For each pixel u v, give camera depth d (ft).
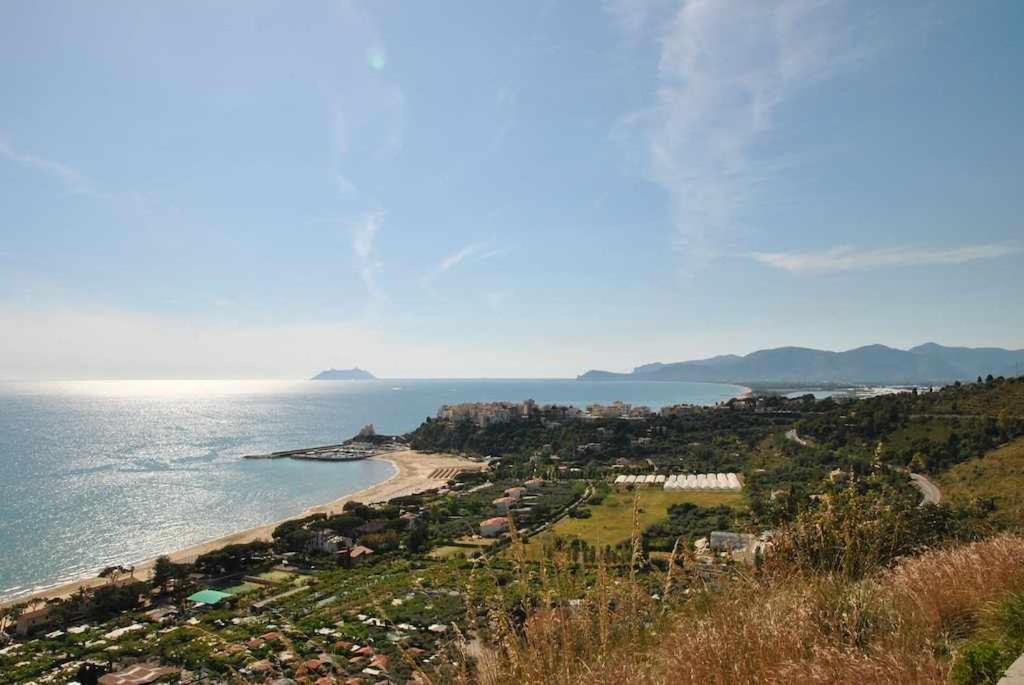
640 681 13.44
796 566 18.67
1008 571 16.98
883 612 15.62
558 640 14.49
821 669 12.00
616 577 16.47
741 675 12.67
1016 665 11.19
